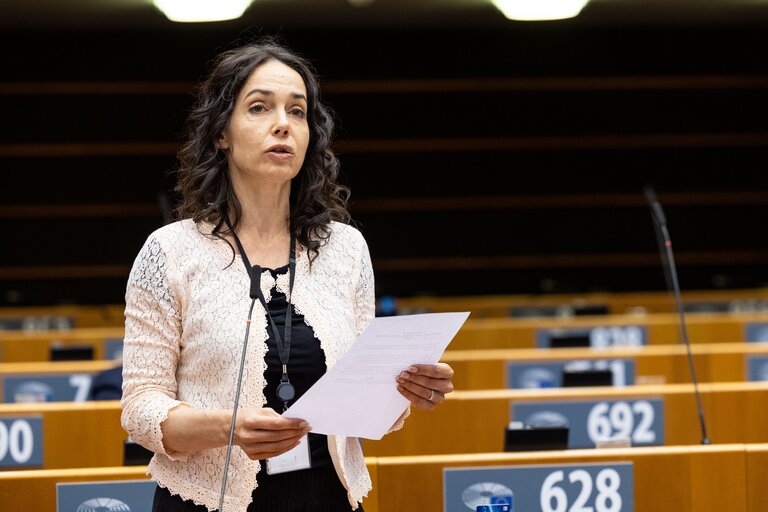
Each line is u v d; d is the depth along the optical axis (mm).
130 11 22016
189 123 4449
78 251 24031
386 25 23922
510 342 15859
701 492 6676
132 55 23969
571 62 24578
